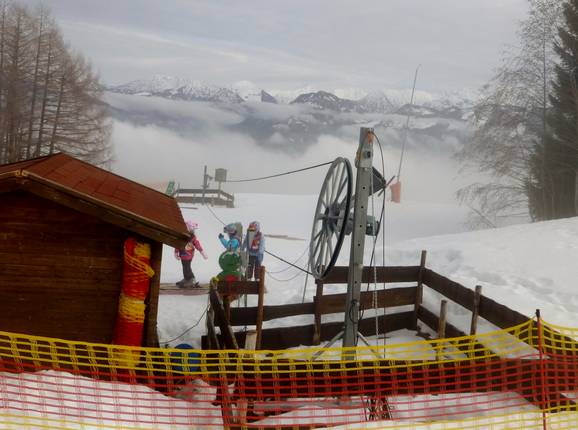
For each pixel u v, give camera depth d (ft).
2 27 143.54
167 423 17.28
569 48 105.91
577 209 103.55
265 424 17.60
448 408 18.72
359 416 18.33
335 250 22.79
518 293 32.53
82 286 21.11
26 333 20.97
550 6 102.17
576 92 104.06
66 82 148.56
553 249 40.86
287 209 119.65
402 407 18.84
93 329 21.20
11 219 20.67
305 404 18.03
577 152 106.83
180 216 26.53
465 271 38.47
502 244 44.11
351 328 23.48
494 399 19.33
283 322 33.01
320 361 17.94
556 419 17.58
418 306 32.09
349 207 22.21
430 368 18.53
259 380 17.51
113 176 30.01
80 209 20.21
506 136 109.50
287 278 47.06
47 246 20.90
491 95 108.68
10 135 141.28
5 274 20.80
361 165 22.65
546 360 18.28
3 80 138.51
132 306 20.62
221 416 17.98
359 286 23.32
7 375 18.49
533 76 106.22
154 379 20.95
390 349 27.81
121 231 21.21
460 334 27.32
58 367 17.75
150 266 21.42
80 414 16.79
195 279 43.09
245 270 42.24
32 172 19.81
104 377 20.49
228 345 20.84
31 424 15.99
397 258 46.88
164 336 31.12
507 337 23.67
